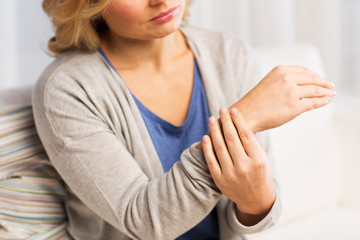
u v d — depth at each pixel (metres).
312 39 2.22
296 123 1.31
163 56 0.93
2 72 1.72
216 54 1.00
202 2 1.93
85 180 0.79
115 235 0.92
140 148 0.87
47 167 0.98
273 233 1.26
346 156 1.40
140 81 0.92
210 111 0.94
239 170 0.69
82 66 0.88
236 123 0.70
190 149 0.74
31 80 1.82
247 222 0.86
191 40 0.99
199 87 0.95
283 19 2.11
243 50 1.01
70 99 0.83
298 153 1.31
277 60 1.32
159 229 0.74
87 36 0.89
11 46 1.73
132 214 0.75
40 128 0.86
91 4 0.83
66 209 0.99
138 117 0.88
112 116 0.86
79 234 0.96
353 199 1.40
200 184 0.72
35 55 1.81
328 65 2.19
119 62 0.92
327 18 2.15
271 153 0.95
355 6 2.17
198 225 0.96
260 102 0.72
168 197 0.73
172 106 0.93
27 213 0.95
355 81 2.23
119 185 0.78
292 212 1.31
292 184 1.30
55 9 0.86
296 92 0.72
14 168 0.96
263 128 0.73
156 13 0.79
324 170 1.37
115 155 0.79
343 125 1.40
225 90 0.96
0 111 0.94
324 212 1.37
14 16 1.74
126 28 0.82
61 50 0.93
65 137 0.81
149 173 0.88
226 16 2.06
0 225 0.95
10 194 0.94
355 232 1.24
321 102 0.72
